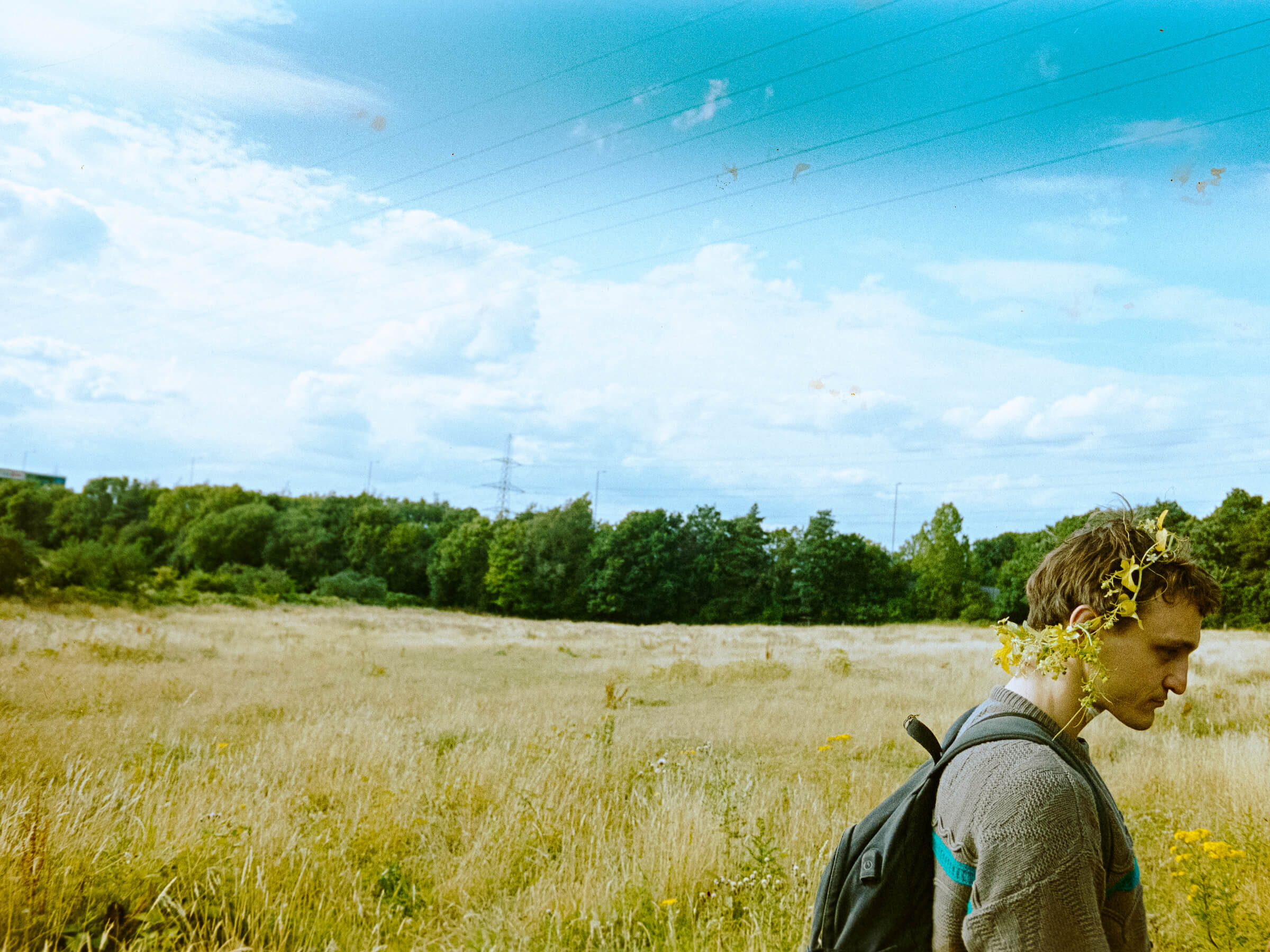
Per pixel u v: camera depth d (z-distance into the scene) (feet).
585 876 14.49
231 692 41.63
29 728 26.22
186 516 288.51
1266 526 159.22
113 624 85.46
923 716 38.88
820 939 4.33
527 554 246.68
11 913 11.21
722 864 15.07
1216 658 71.10
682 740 31.99
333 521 281.95
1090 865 3.43
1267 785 18.88
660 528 243.19
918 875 4.05
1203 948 11.00
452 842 17.57
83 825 14.23
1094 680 3.86
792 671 61.36
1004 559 244.42
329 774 20.99
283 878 13.93
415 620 144.46
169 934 10.91
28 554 107.96
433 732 30.58
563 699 44.86
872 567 229.25
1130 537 3.97
